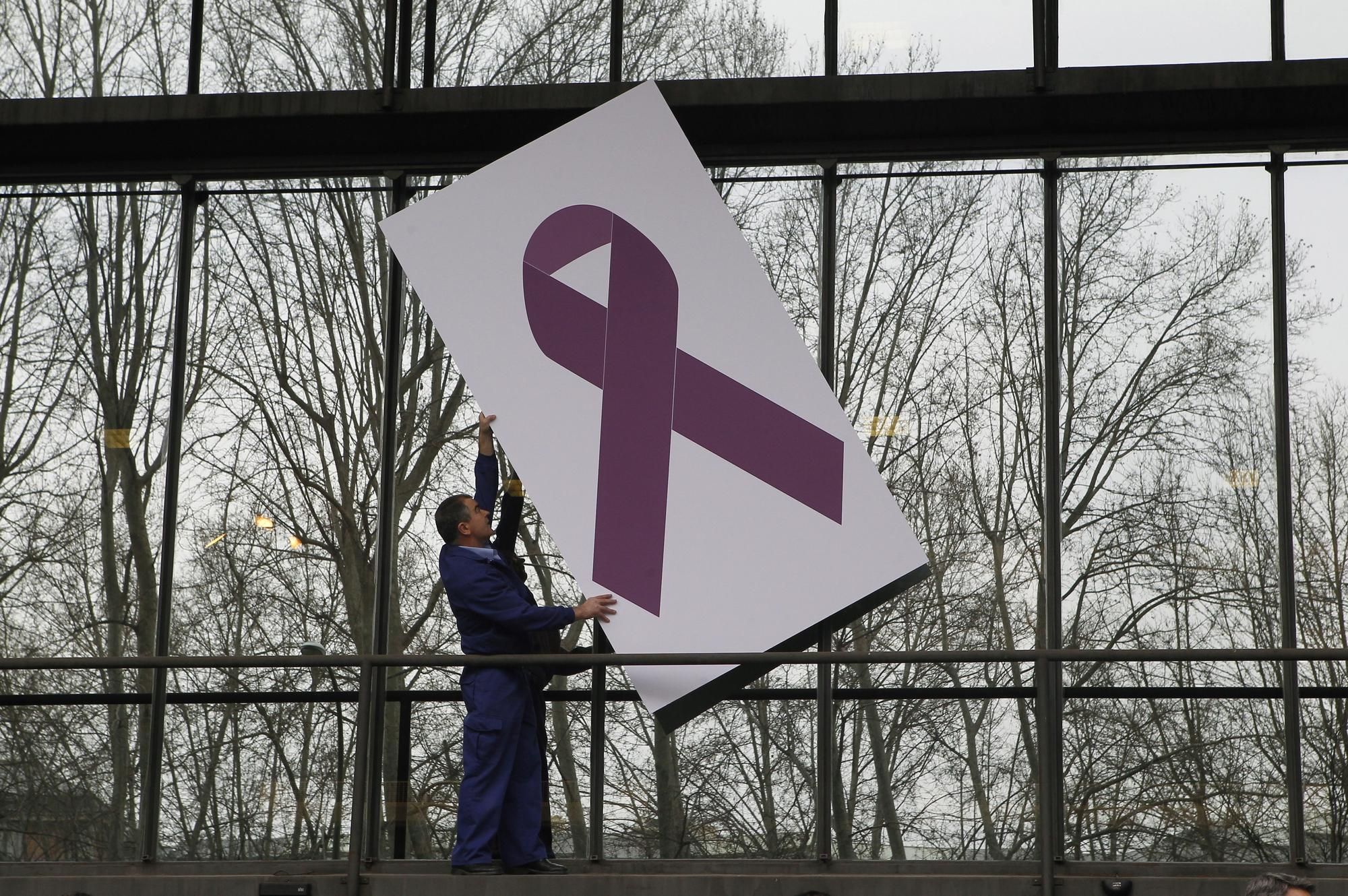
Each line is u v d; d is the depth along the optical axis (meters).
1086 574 10.46
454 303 9.88
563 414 9.71
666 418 9.70
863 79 10.95
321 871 10.27
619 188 10.05
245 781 10.49
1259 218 10.84
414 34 11.48
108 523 11.05
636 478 9.62
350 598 10.82
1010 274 10.95
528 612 9.09
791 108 10.97
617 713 10.41
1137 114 10.87
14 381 11.29
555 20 11.47
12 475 11.15
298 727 10.56
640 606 9.45
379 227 10.52
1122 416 10.67
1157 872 9.88
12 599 10.95
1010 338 10.85
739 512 9.57
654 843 10.21
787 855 10.14
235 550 10.95
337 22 11.57
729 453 9.66
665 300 9.87
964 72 10.95
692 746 10.33
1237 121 10.88
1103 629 10.37
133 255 11.43
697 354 9.79
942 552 10.59
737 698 10.40
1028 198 11.05
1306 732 9.99
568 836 10.27
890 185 11.16
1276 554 10.37
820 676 10.38
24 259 11.45
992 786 10.14
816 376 9.72
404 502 10.95
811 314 11.02
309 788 10.47
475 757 9.03
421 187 11.40
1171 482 10.54
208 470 11.09
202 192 11.50
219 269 11.38
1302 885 7.18
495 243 9.98
